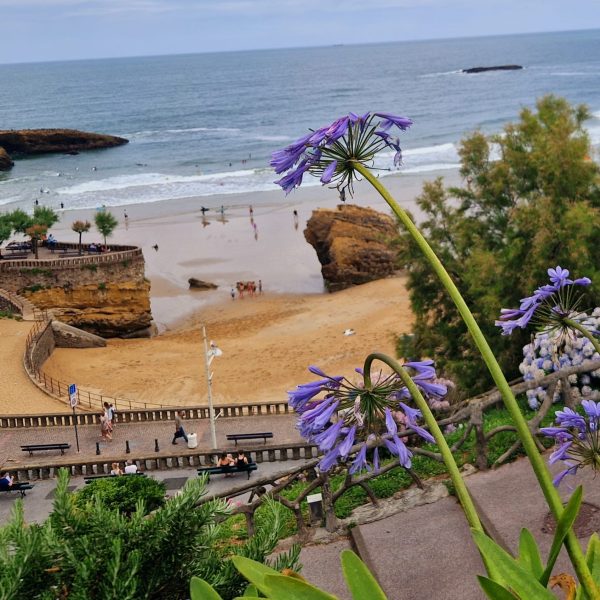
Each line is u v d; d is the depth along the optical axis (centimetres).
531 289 2741
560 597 881
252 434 3300
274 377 4966
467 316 500
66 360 5394
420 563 988
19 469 2891
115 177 13012
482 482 1149
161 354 5584
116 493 1669
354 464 530
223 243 8744
